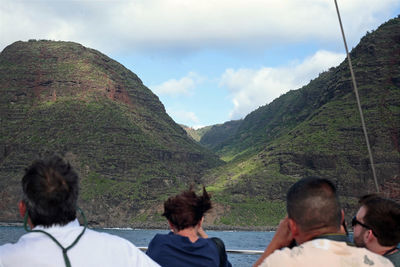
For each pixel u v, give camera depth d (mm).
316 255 2340
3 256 2117
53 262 2121
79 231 2270
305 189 2482
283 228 2799
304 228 2477
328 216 2422
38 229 2258
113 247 2291
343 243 2406
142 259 2365
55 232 2221
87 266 2168
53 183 2236
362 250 2398
